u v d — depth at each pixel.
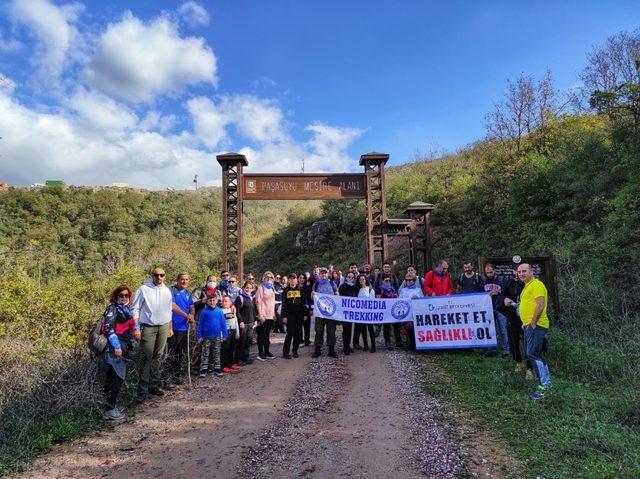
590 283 9.97
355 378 7.31
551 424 4.80
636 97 13.03
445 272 9.78
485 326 8.82
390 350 9.55
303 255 29.95
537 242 14.43
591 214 13.66
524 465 3.93
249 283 9.13
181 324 7.39
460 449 4.33
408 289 9.86
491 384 6.43
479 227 19.16
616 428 4.60
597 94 13.94
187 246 36.75
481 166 21.94
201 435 5.02
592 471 3.72
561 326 9.06
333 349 9.11
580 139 14.99
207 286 8.12
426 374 7.30
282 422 5.37
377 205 16.53
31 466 4.28
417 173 29.31
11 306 7.28
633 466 3.75
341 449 4.50
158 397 6.59
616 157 13.23
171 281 12.75
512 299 7.43
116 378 5.64
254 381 7.37
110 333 5.59
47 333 7.25
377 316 9.41
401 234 16.78
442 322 9.05
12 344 6.35
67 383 5.86
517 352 7.25
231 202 15.64
